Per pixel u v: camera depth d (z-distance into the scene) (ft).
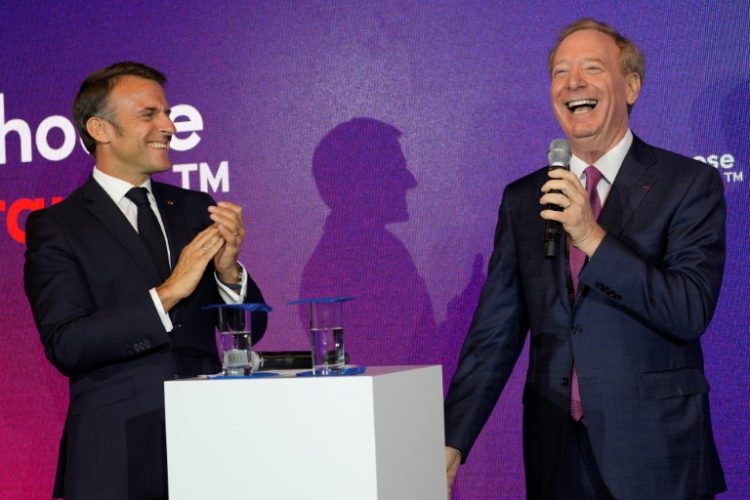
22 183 11.78
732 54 9.99
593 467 7.64
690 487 7.30
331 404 5.66
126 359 8.16
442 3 10.77
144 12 11.57
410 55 10.87
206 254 7.93
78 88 11.68
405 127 10.88
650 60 10.19
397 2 10.91
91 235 8.30
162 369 8.14
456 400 8.20
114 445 7.96
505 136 10.59
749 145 9.93
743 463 9.96
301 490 5.72
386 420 5.75
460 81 10.72
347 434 5.63
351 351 10.99
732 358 9.98
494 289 8.32
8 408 11.74
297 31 11.19
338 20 11.08
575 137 8.02
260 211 11.26
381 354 10.92
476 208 10.68
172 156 11.48
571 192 7.09
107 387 8.06
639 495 7.30
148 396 8.05
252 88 11.30
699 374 7.64
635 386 7.42
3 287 11.78
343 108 11.06
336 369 6.10
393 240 10.91
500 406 10.69
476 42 10.67
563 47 8.14
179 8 11.49
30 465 11.68
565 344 7.71
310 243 11.13
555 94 8.16
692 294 7.13
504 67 10.59
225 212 8.03
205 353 8.51
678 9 10.12
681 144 10.11
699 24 10.07
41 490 11.64
